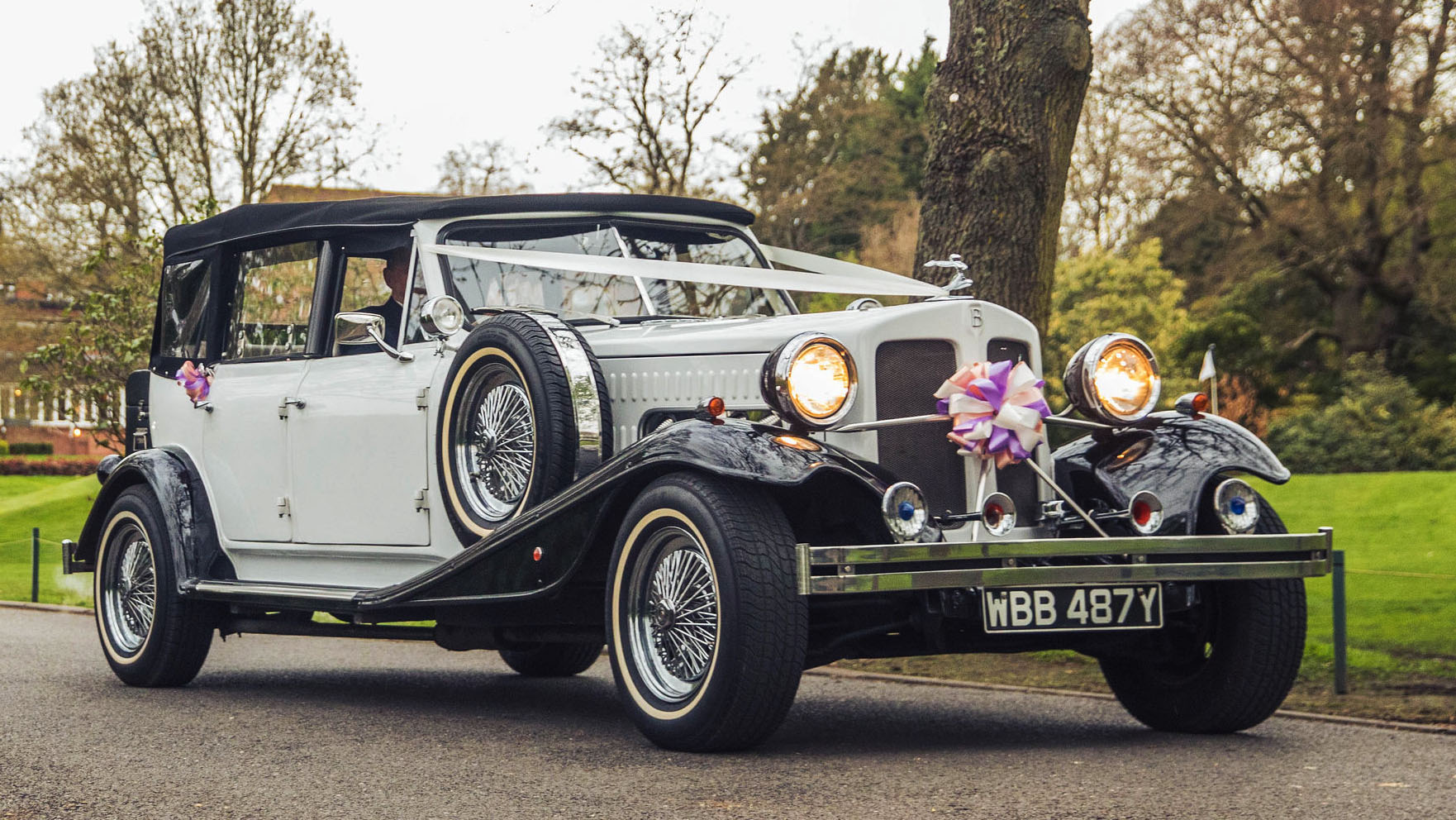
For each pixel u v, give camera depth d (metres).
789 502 4.29
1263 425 27.45
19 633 8.88
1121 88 30.11
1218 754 4.16
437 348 5.16
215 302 6.35
